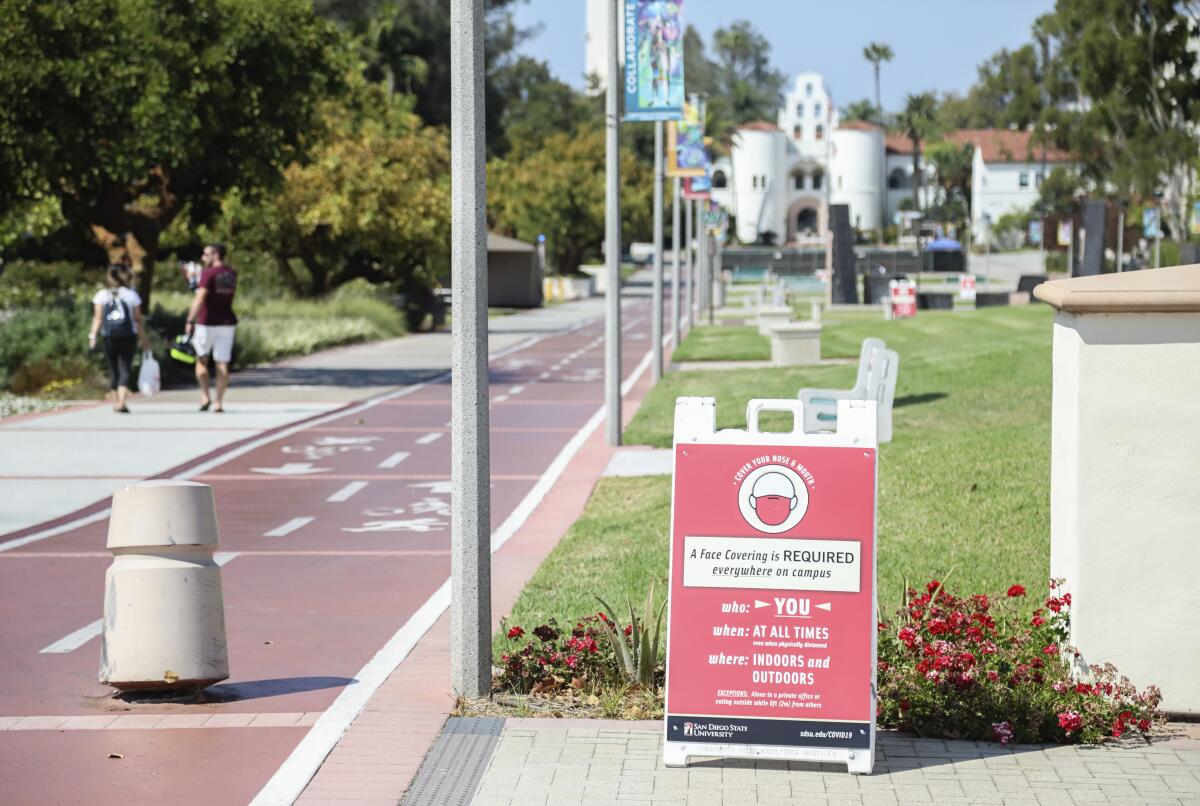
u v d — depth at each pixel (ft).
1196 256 157.17
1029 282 180.55
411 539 40.42
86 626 30.19
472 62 23.49
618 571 34.17
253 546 39.37
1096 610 22.44
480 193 23.70
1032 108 277.03
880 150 536.01
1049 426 48.98
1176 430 22.15
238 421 70.38
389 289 181.78
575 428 67.72
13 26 82.28
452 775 20.22
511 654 25.21
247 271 174.81
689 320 150.92
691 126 93.86
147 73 85.46
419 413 75.00
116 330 73.51
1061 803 19.02
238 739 22.11
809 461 20.44
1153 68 244.83
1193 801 19.04
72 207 97.81
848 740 20.17
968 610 25.05
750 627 20.38
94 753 21.44
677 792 19.49
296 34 92.99
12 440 62.69
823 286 302.25
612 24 59.31
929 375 71.97
